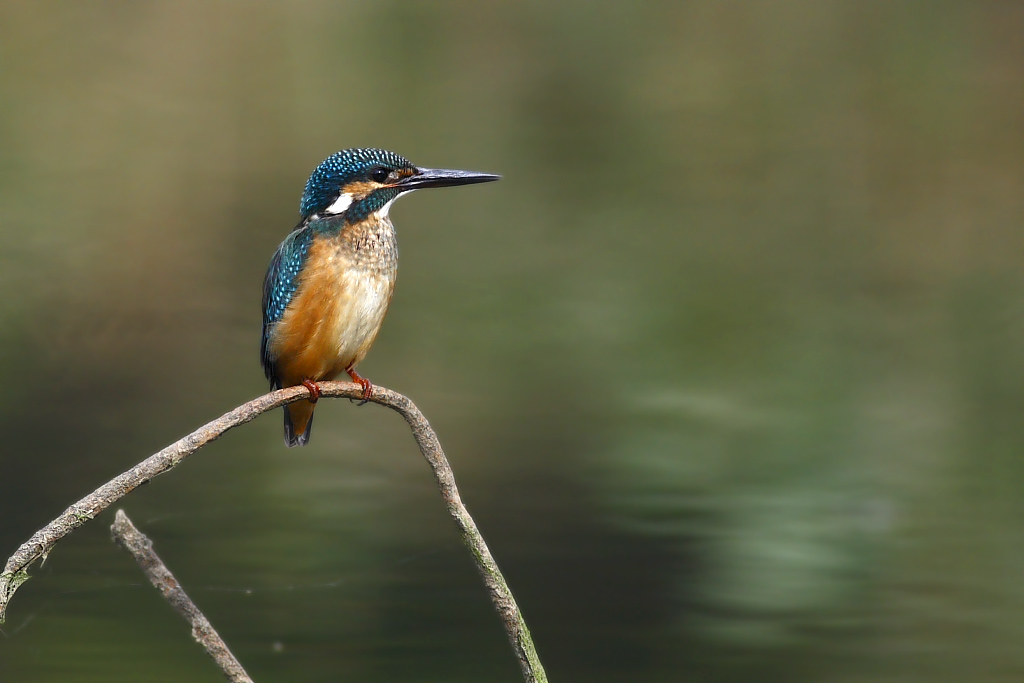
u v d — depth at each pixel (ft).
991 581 28.63
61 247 50.98
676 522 32.17
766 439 37.86
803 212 55.31
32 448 38.32
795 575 29.35
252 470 37.06
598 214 55.21
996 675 23.84
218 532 31.45
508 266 52.06
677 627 26.53
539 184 57.16
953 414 40.06
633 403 41.55
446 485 14.57
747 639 25.82
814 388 42.04
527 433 40.14
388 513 33.47
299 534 31.42
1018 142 57.52
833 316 47.80
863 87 59.77
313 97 58.59
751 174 57.26
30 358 46.01
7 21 56.39
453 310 49.39
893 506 32.96
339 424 42.27
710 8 60.90
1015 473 34.99
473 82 60.03
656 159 58.29
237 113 57.57
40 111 55.36
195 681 22.85
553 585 28.73
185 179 55.06
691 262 51.72
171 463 13.64
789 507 32.81
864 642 25.53
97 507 13.23
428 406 43.01
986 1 60.64
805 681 23.45
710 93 59.93
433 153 57.77
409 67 59.67
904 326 47.24
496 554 30.50
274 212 54.95
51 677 23.03
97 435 39.91
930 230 54.24
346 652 24.58
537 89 59.98
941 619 26.73
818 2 60.75
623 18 60.59
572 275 51.31
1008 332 46.32
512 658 24.61
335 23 59.41
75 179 53.62
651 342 46.52
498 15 60.59
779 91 59.82
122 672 23.47
